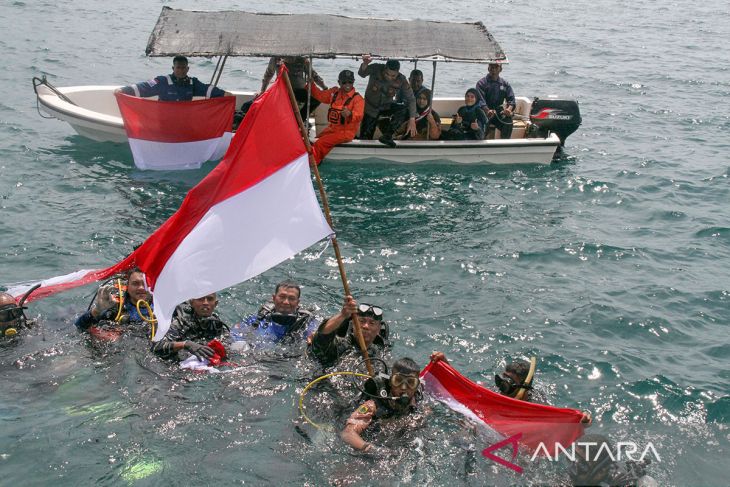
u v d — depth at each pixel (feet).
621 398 24.12
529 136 47.60
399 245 34.68
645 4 114.52
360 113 42.52
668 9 111.04
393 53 42.57
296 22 43.39
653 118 57.21
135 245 32.96
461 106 46.21
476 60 43.47
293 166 23.93
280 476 20.24
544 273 32.50
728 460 21.63
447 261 33.27
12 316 25.99
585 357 26.27
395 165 44.60
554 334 27.66
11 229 33.99
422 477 20.34
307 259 32.94
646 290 31.07
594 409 23.62
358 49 42.29
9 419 22.03
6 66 59.98
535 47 82.33
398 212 38.47
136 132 41.45
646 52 81.71
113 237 33.81
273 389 23.73
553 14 103.30
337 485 20.01
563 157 47.73
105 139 45.27
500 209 39.32
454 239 35.58
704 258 34.32
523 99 49.98
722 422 23.13
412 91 44.24
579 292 30.76
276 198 23.82
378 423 22.00
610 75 70.64
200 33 42.04
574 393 24.41
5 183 38.68
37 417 22.18
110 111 48.62
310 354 24.88
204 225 23.94
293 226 23.62
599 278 32.19
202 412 22.63
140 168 41.91
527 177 43.96
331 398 23.34
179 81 42.83
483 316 28.84
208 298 26.04
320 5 96.02
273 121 23.86
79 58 64.54
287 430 21.97
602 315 28.94
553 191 42.09
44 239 33.27
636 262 33.73
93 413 22.43
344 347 25.22
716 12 109.60
